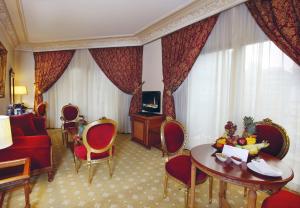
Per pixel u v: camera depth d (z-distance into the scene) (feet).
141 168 10.38
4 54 13.69
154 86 16.06
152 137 13.85
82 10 11.48
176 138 8.07
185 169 6.89
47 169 8.69
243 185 4.54
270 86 8.45
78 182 8.77
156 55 15.74
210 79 11.18
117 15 12.22
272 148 6.74
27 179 5.98
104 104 19.15
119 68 18.06
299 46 7.13
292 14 7.27
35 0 10.16
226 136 6.35
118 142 15.37
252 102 9.10
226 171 4.91
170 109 13.70
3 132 6.12
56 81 19.81
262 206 4.85
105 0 10.25
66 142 14.29
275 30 7.78
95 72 19.17
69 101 19.90
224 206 6.73
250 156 5.66
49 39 17.57
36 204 7.07
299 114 7.68
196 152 6.31
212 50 11.05
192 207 6.22
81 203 7.18
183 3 10.53
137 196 7.70
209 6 10.41
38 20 13.01
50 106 20.12
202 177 6.57
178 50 12.92
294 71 7.79
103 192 7.96
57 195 7.68
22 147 8.00
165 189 7.55
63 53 19.31
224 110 10.36
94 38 17.26
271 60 8.39
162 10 11.44
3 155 7.66
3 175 7.54
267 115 8.55
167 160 7.66
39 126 13.82
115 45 18.02
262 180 4.43
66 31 15.40
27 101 19.99
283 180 4.48
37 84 19.65
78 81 19.57
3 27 13.07
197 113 12.08
